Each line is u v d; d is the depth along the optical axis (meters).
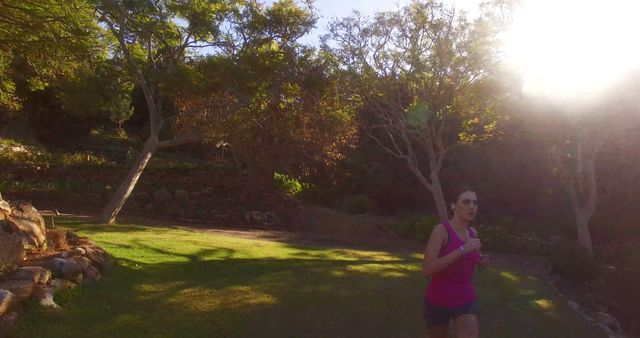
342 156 22.78
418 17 17.17
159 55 15.71
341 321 7.09
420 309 8.20
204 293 7.21
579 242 16.89
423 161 30.19
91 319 5.98
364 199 28.33
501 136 19.38
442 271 4.95
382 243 19.25
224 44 15.16
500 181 29.02
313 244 16.83
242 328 6.34
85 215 17.56
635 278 11.33
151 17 13.95
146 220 18.31
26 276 6.21
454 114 19.41
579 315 10.53
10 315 5.51
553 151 17.56
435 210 31.58
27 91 29.88
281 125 18.47
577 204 17.86
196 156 36.53
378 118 22.84
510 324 8.54
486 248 19.59
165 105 21.47
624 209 22.17
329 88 17.25
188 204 21.28
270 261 10.16
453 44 17.09
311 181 28.97
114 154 34.22
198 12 14.05
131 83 17.20
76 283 6.73
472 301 5.02
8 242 6.63
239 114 15.93
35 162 24.44
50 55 11.88
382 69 17.91
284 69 15.52
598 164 20.75
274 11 15.23
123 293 6.84
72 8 10.72
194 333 6.01
